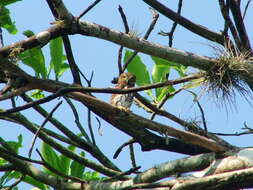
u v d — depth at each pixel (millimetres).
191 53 10609
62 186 10930
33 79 9945
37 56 11516
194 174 10383
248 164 10141
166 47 10609
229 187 10016
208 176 9961
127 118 10203
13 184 11211
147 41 10555
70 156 11859
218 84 10484
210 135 11203
